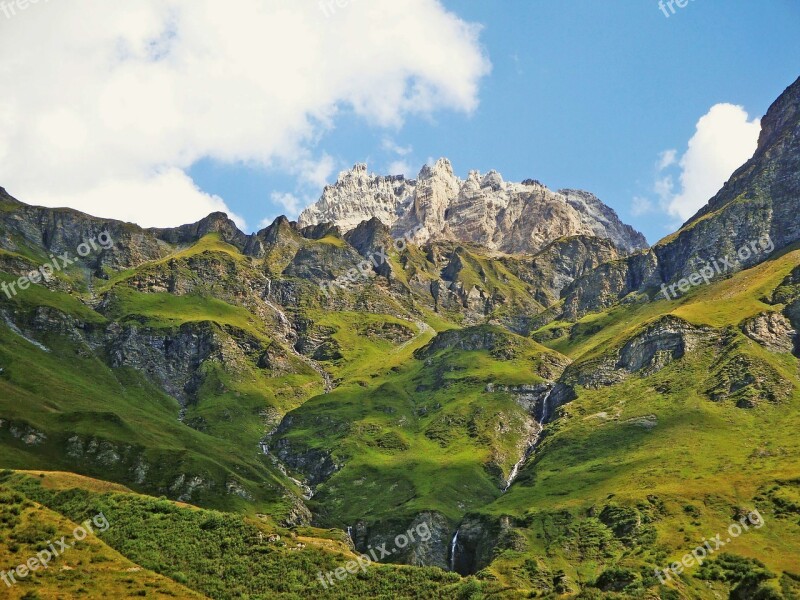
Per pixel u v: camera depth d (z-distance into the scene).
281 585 162.62
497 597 167.25
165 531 174.62
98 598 132.00
